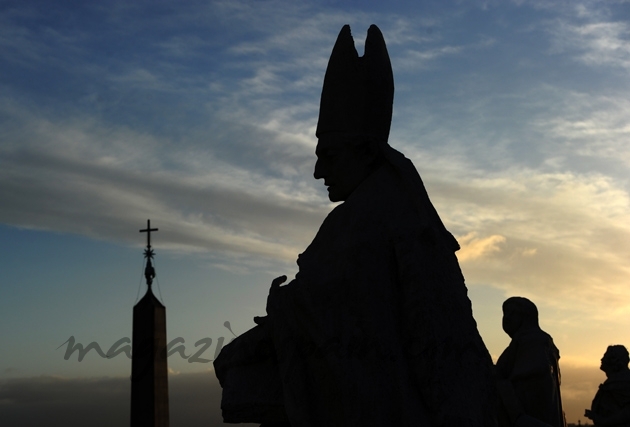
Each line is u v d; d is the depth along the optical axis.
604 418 13.62
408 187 7.45
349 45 7.84
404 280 7.20
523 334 10.48
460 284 7.41
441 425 7.00
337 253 7.27
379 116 7.81
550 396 10.16
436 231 7.34
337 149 7.76
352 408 6.98
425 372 7.05
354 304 7.14
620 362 13.81
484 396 7.29
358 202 7.45
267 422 7.51
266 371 7.53
